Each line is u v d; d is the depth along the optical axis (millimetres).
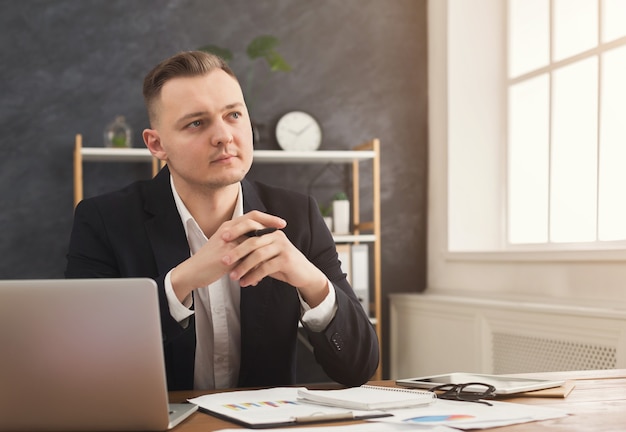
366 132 4164
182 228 1751
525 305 3072
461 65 3977
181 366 1660
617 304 2783
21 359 1068
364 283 3805
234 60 3992
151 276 1729
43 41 3789
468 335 3480
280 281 1758
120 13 3873
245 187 1827
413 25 4227
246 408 1244
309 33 4098
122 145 3605
